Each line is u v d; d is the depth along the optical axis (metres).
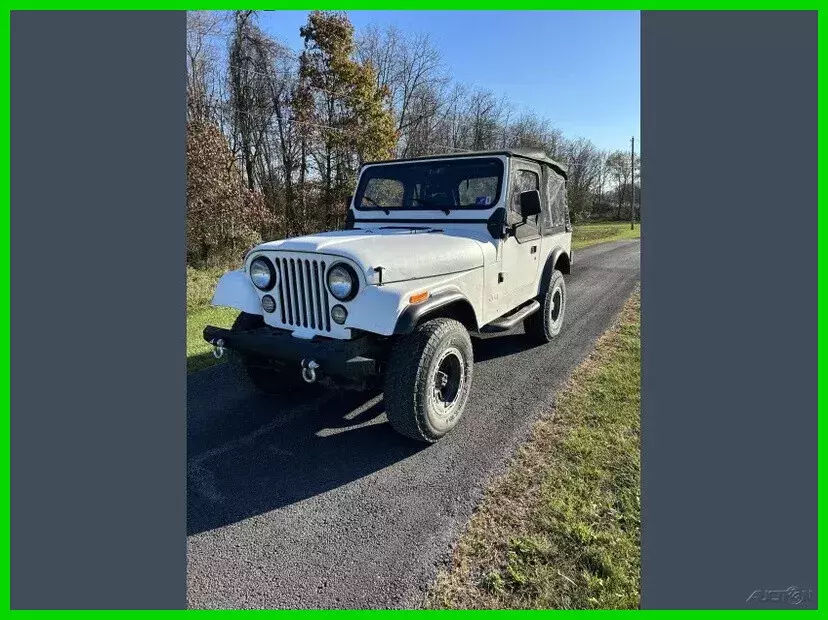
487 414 3.84
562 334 6.06
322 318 3.15
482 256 3.84
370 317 2.89
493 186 4.21
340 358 2.79
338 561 2.35
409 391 3.08
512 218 4.30
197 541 2.49
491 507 2.71
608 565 2.28
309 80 18.94
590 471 3.02
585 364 4.90
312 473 3.08
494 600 2.12
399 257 3.11
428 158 4.51
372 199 4.78
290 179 19.64
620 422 3.63
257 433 3.59
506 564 2.31
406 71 25.38
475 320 3.77
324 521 2.63
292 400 4.16
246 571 2.30
